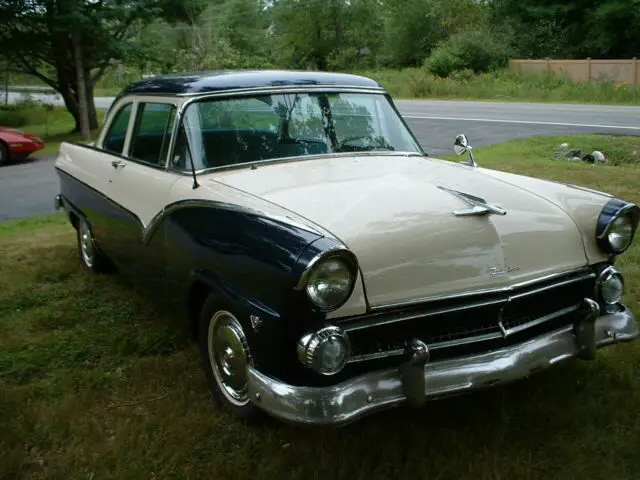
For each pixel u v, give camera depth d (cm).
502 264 293
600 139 1277
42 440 305
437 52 3675
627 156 1157
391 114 441
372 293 268
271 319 262
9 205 912
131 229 407
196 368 376
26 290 510
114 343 410
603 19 3634
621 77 3077
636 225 334
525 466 281
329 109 411
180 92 380
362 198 308
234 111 380
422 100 2769
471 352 288
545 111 2014
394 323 272
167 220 350
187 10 2236
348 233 275
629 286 473
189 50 2788
